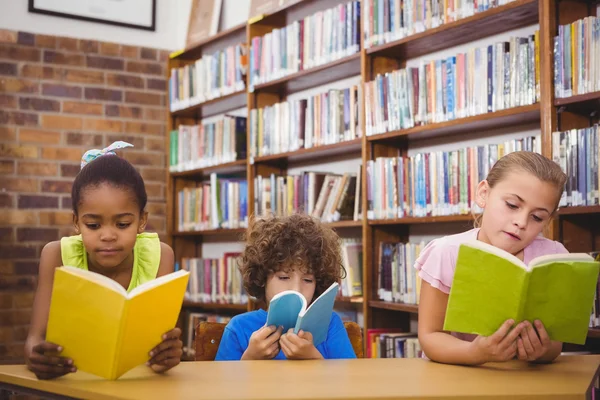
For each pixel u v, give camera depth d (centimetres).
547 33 247
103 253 149
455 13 287
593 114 253
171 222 473
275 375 132
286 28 375
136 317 123
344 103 338
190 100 458
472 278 138
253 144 396
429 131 302
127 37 474
